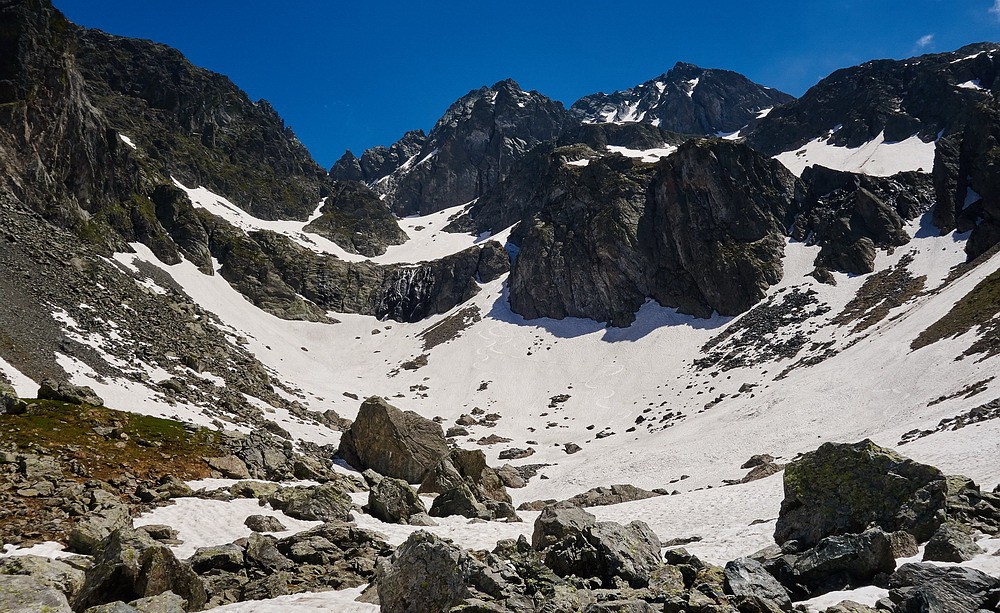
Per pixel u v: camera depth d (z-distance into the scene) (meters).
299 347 156.75
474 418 120.50
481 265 193.12
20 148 124.06
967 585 16.45
